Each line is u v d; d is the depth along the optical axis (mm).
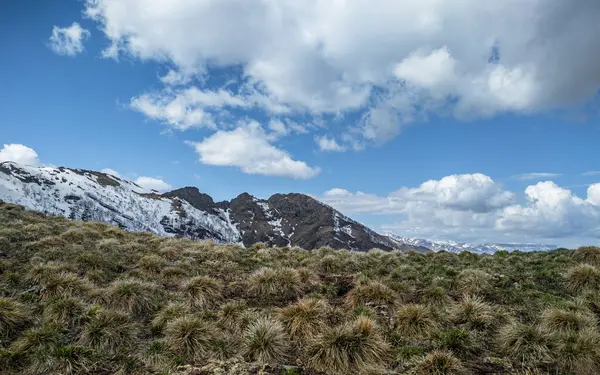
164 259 18359
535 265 19031
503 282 14961
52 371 8586
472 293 13891
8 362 8625
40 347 9031
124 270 16797
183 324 10414
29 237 19125
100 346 9672
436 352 9250
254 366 9391
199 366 9305
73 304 11234
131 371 8875
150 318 12211
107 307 12273
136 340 10398
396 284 14422
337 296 14797
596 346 9102
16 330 10227
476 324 11211
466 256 23453
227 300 14125
